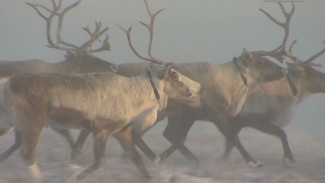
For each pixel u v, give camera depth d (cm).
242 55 3131
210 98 3069
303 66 3341
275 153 3553
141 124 2645
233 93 3122
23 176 2531
